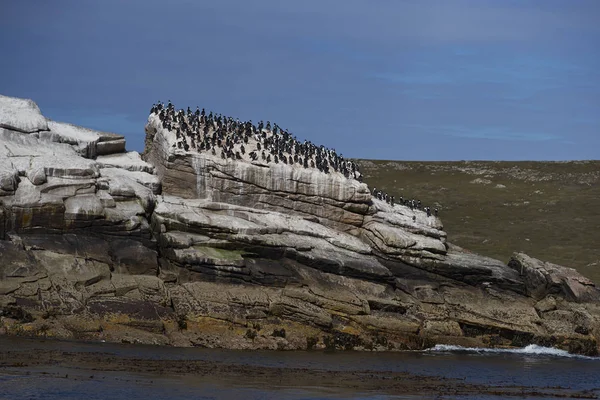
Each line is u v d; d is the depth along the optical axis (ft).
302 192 331.77
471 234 563.07
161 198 308.19
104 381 200.44
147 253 286.87
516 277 344.28
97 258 278.26
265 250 301.02
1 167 281.95
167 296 272.92
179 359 235.40
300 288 294.66
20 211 276.00
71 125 336.49
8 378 196.03
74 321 253.03
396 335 295.48
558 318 331.77
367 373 240.53
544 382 248.52
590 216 612.70
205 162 321.11
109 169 318.86
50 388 190.60
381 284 313.12
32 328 247.70
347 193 336.49
